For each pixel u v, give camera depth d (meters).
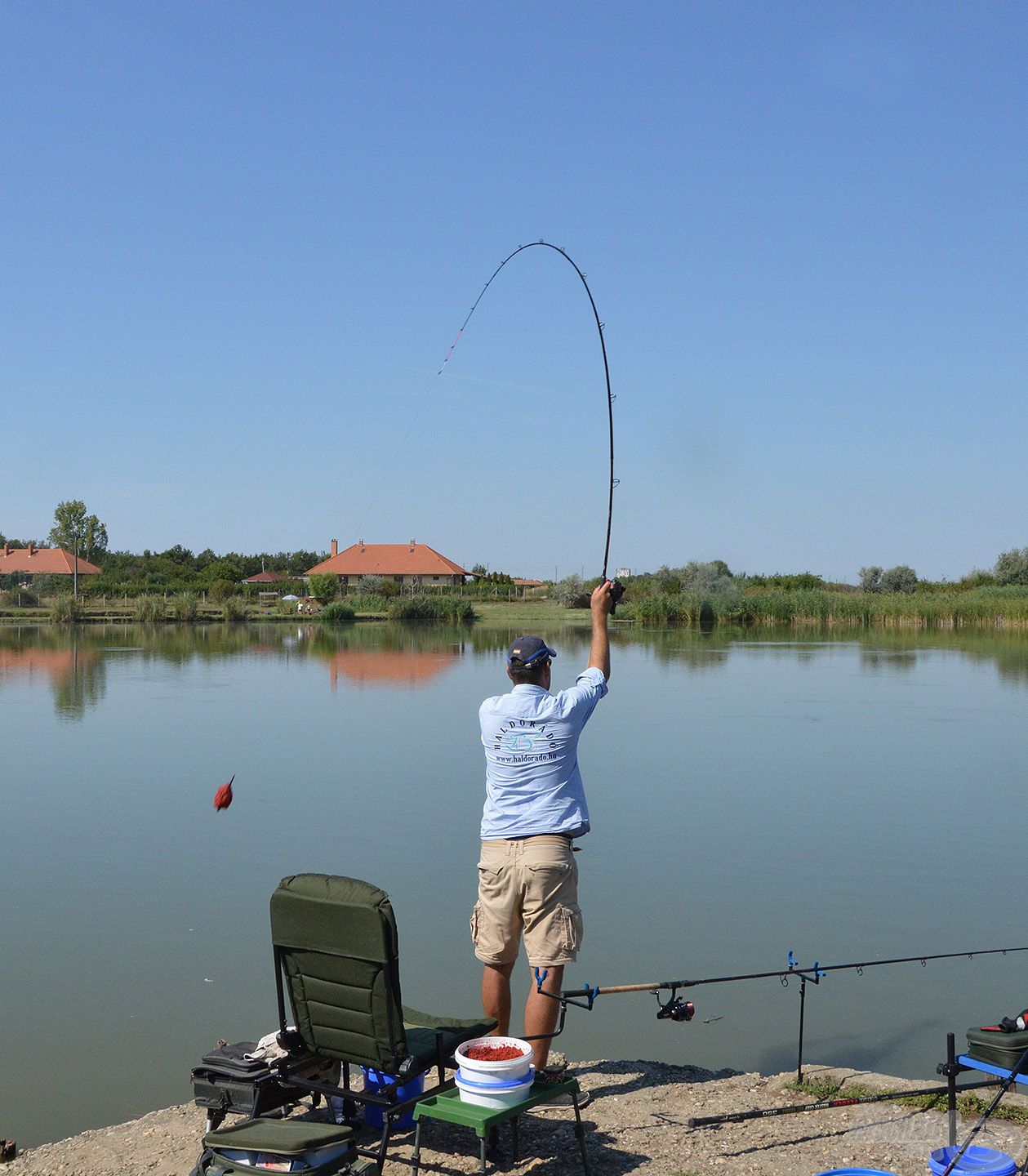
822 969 4.85
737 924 7.74
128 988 6.60
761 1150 4.17
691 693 22.75
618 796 12.23
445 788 12.84
